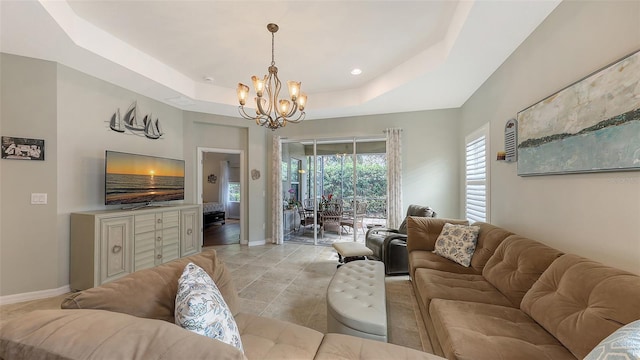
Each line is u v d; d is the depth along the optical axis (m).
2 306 2.56
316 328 2.20
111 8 2.28
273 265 3.88
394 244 3.42
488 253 2.30
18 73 2.64
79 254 2.86
